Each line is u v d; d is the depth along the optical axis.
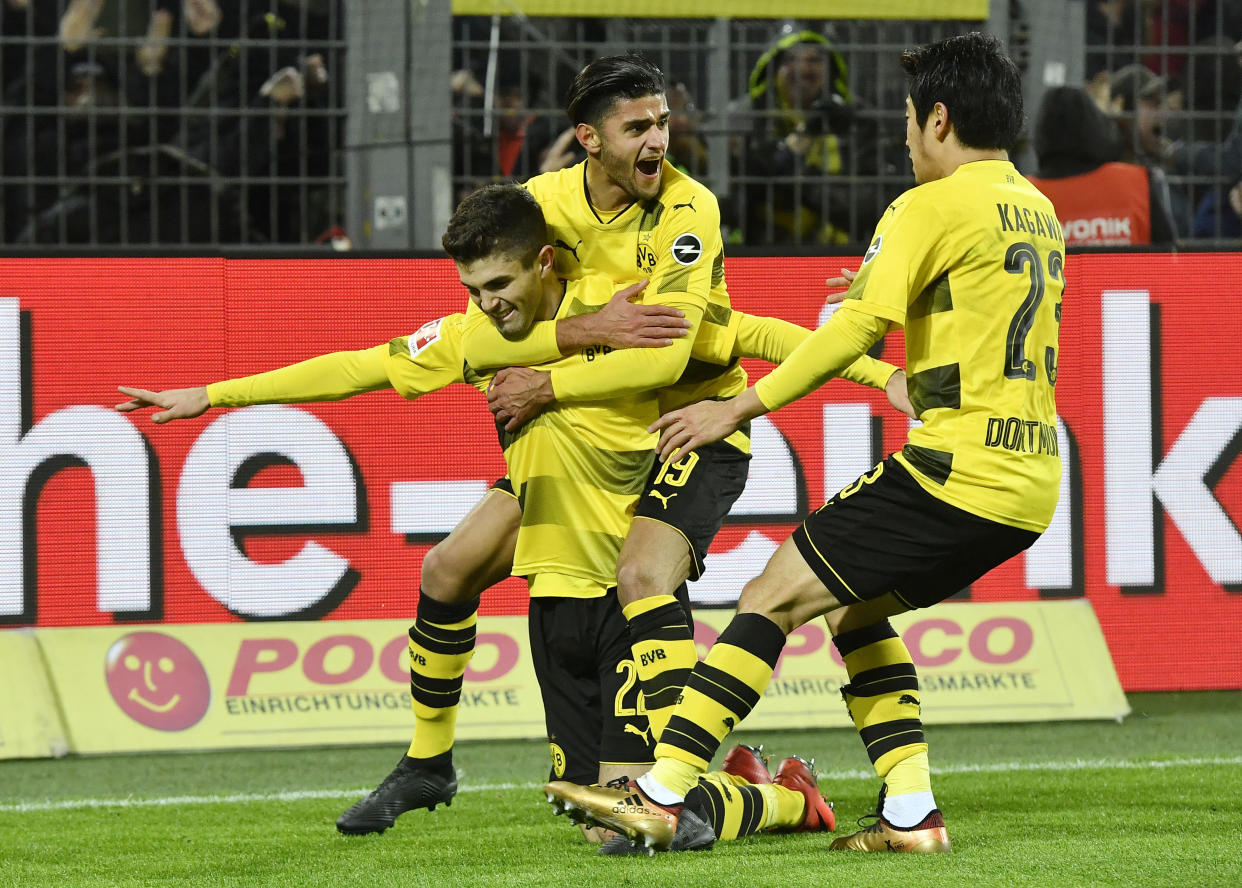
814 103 20.47
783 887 9.21
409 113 19.39
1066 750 16.31
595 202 11.55
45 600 16.91
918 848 10.56
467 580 12.34
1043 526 10.07
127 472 17.05
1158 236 20.27
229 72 20.09
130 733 16.81
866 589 10.08
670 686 10.98
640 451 11.61
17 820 13.58
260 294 17.27
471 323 11.66
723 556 17.64
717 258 11.81
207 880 10.44
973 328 9.88
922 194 9.98
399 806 12.67
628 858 10.62
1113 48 20.77
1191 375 18.08
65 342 16.95
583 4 19.80
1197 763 15.52
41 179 19.42
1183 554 18.08
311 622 17.33
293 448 17.33
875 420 17.83
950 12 20.11
